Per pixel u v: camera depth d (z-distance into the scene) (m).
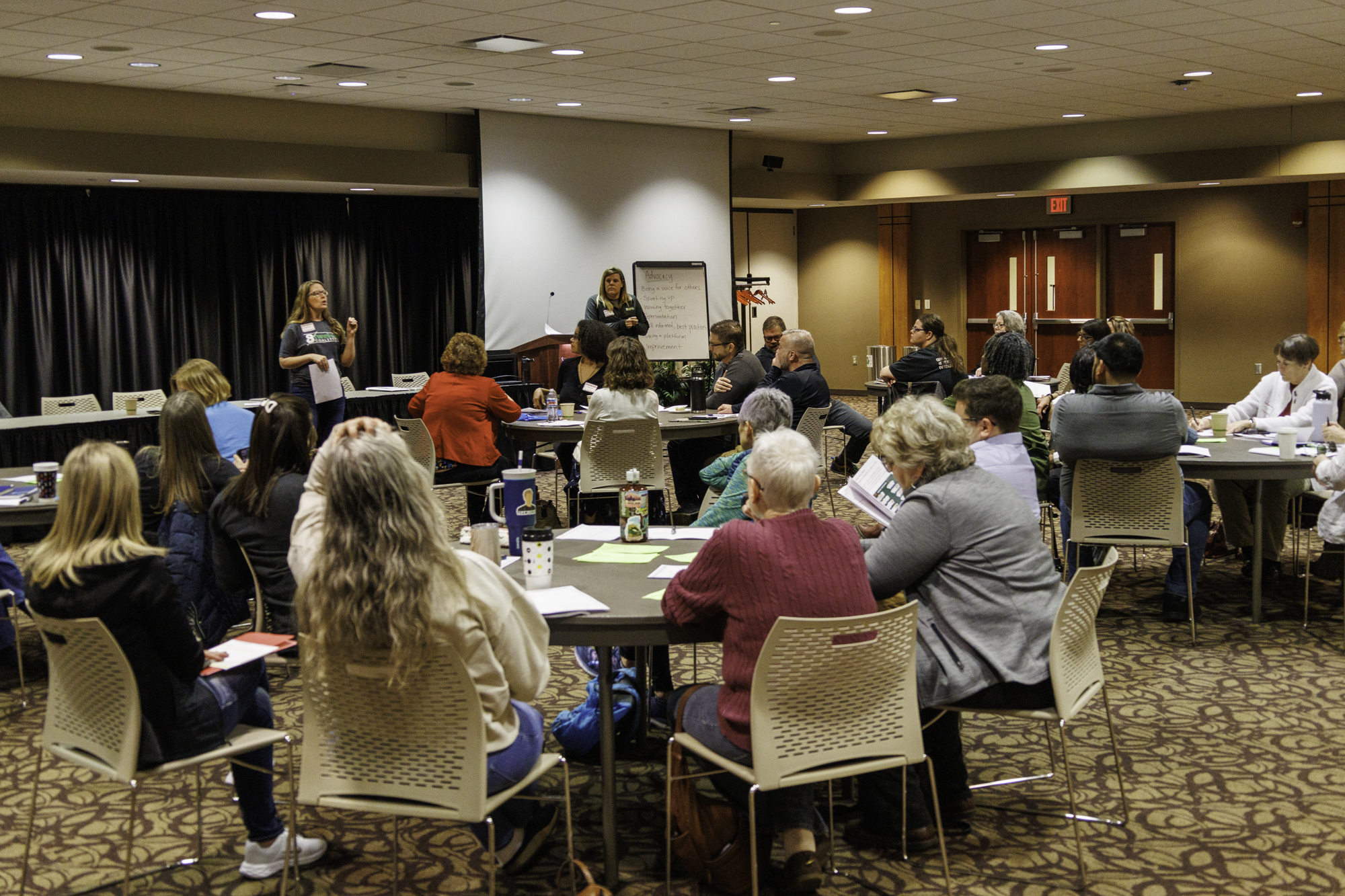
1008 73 9.47
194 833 3.31
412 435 6.58
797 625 2.48
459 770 2.39
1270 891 2.87
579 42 7.83
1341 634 5.04
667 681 4.12
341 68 8.59
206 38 7.41
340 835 3.27
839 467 9.80
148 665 2.58
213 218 11.05
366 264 11.98
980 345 16.02
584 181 11.67
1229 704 4.22
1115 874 2.97
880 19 7.31
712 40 7.88
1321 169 11.51
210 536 3.69
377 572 2.27
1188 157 12.19
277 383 11.55
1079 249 15.07
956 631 2.94
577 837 3.22
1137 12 7.22
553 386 10.92
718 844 2.84
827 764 2.66
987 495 3.01
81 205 10.32
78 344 10.42
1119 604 5.59
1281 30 7.84
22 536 7.29
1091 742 3.89
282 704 4.33
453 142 11.15
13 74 8.55
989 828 3.26
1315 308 13.29
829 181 14.37
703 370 12.15
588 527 3.86
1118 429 4.67
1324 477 4.67
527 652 2.54
